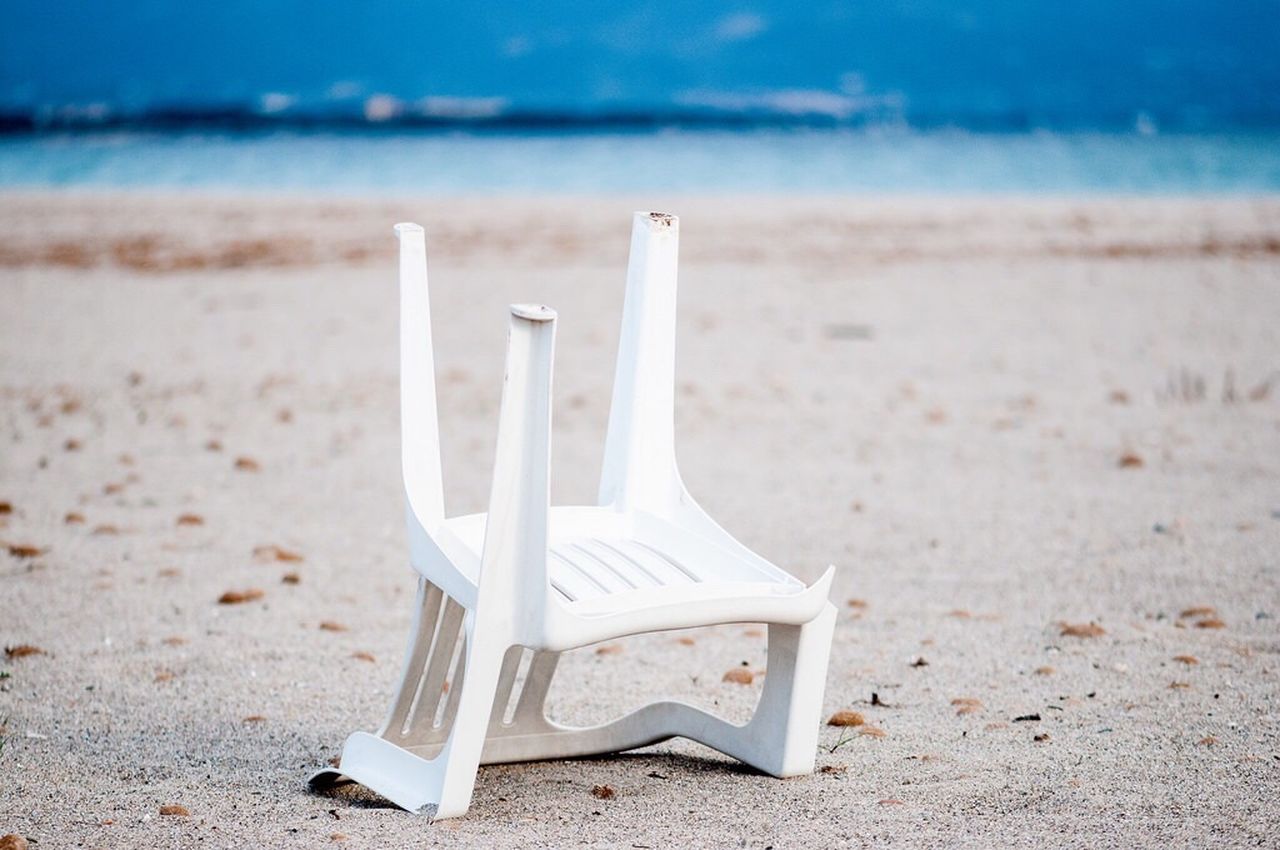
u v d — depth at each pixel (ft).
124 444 24.84
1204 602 16.01
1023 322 37.83
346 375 30.94
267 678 13.39
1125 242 52.65
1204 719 12.02
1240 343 34.94
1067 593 16.51
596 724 12.10
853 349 34.24
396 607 16.05
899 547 18.72
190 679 13.32
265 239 52.42
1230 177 84.79
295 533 19.36
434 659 10.45
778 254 49.75
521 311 8.64
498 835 9.21
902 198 68.80
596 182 81.46
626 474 10.85
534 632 9.01
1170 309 39.65
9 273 44.98
